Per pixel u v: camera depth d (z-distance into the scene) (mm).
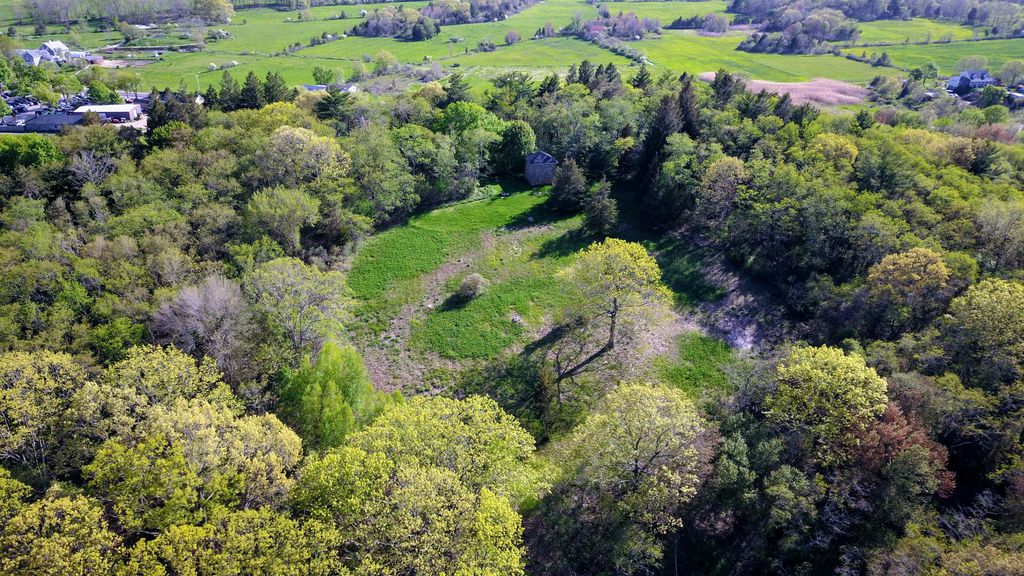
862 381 45625
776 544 43188
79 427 41812
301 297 56125
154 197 70875
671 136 89625
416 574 32531
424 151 91250
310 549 32375
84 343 50594
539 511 46375
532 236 82562
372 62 188500
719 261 78000
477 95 131375
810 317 66375
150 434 37812
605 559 42406
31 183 71438
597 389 59125
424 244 80000
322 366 47031
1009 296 50031
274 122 88500
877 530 40938
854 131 93188
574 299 70812
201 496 35469
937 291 57031
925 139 88062
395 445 38625
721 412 52750
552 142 106688
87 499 34312
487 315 68250
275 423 41000
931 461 41906
